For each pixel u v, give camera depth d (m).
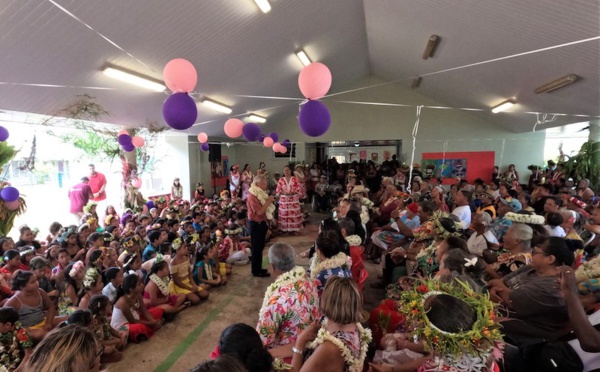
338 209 4.60
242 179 9.46
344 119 10.63
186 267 3.56
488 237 2.81
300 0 4.30
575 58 3.76
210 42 4.21
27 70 3.24
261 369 1.10
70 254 3.71
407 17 4.83
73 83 3.83
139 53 3.74
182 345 2.73
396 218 4.09
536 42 3.75
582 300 1.68
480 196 5.54
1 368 2.07
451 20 4.22
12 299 2.52
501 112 7.93
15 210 4.43
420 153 10.24
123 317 2.77
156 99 5.43
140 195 6.75
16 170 6.72
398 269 3.22
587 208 4.07
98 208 7.48
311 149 11.62
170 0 3.22
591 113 5.25
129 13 3.11
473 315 1.18
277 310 1.56
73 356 0.95
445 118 10.01
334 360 1.24
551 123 7.18
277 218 7.23
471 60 5.19
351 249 2.49
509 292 1.82
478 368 1.11
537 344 1.60
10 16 2.56
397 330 2.13
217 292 3.84
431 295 1.29
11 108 3.83
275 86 6.97
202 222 5.41
